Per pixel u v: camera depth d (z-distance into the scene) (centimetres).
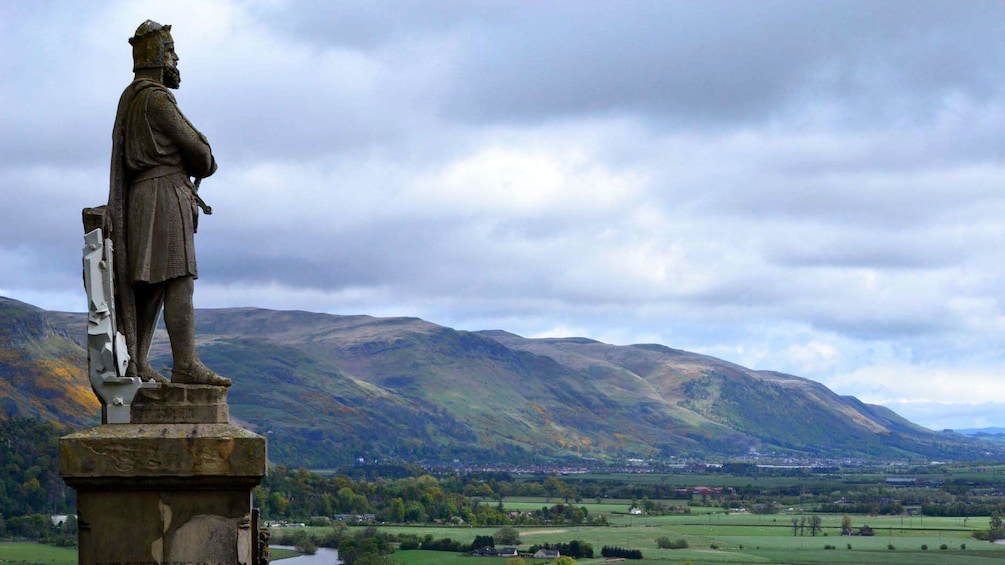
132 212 1338
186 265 1339
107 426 1294
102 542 1290
